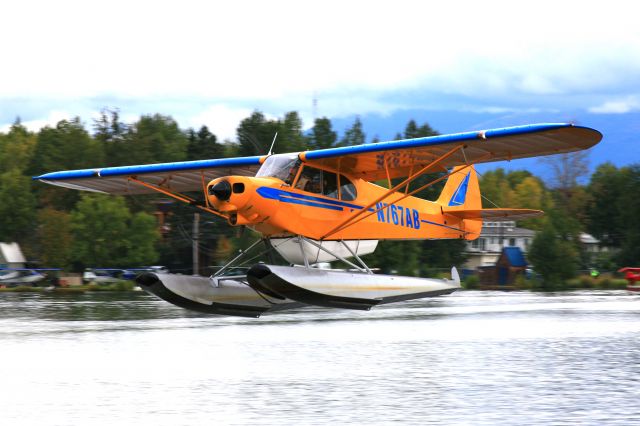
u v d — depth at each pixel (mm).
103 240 174875
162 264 184625
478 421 31422
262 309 49219
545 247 149375
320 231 48969
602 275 191875
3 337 56844
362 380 39156
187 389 37250
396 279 50125
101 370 42281
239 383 38531
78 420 31781
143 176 57125
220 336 57188
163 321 69875
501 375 40375
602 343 52375
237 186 44812
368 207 49500
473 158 49875
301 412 32844
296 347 50688
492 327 63375
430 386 37625
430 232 60594
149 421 31578
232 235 170625
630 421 31422
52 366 43625
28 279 161750
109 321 69875
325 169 50062
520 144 46000
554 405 33875
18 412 33094
